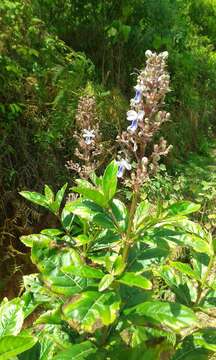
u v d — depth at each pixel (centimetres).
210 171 597
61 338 172
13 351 120
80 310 138
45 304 187
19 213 364
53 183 401
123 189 456
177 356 169
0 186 363
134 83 600
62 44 477
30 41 437
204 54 887
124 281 143
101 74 567
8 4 405
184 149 644
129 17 623
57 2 555
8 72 390
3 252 349
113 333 161
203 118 735
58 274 160
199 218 455
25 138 391
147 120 149
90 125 244
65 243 193
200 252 176
